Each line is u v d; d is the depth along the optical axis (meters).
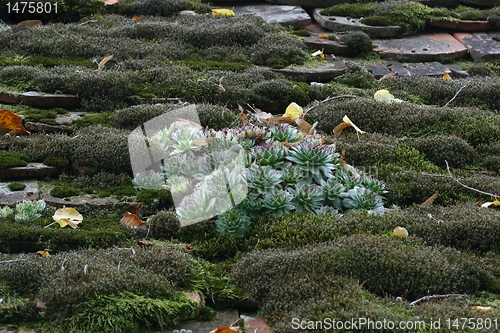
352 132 6.74
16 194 5.52
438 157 6.37
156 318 3.97
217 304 4.32
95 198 5.48
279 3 10.55
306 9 10.54
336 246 4.54
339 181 5.52
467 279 4.44
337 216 5.11
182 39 8.78
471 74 8.76
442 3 10.62
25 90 7.23
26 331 3.89
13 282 4.21
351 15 10.00
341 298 4.02
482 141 6.74
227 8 10.41
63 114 6.96
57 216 5.09
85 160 5.89
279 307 4.12
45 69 7.67
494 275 4.63
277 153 5.47
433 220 5.09
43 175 5.88
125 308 3.92
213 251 4.84
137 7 9.99
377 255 4.45
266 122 6.64
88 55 8.25
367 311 3.86
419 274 4.38
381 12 9.95
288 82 7.59
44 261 4.37
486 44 9.62
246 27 8.85
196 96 7.27
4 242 4.76
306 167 5.42
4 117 6.45
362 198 5.32
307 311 3.94
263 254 4.55
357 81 8.15
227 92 7.31
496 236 4.96
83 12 9.72
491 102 7.72
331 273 4.30
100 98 7.20
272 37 8.84
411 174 5.91
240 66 8.12
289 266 4.35
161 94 7.32
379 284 4.35
